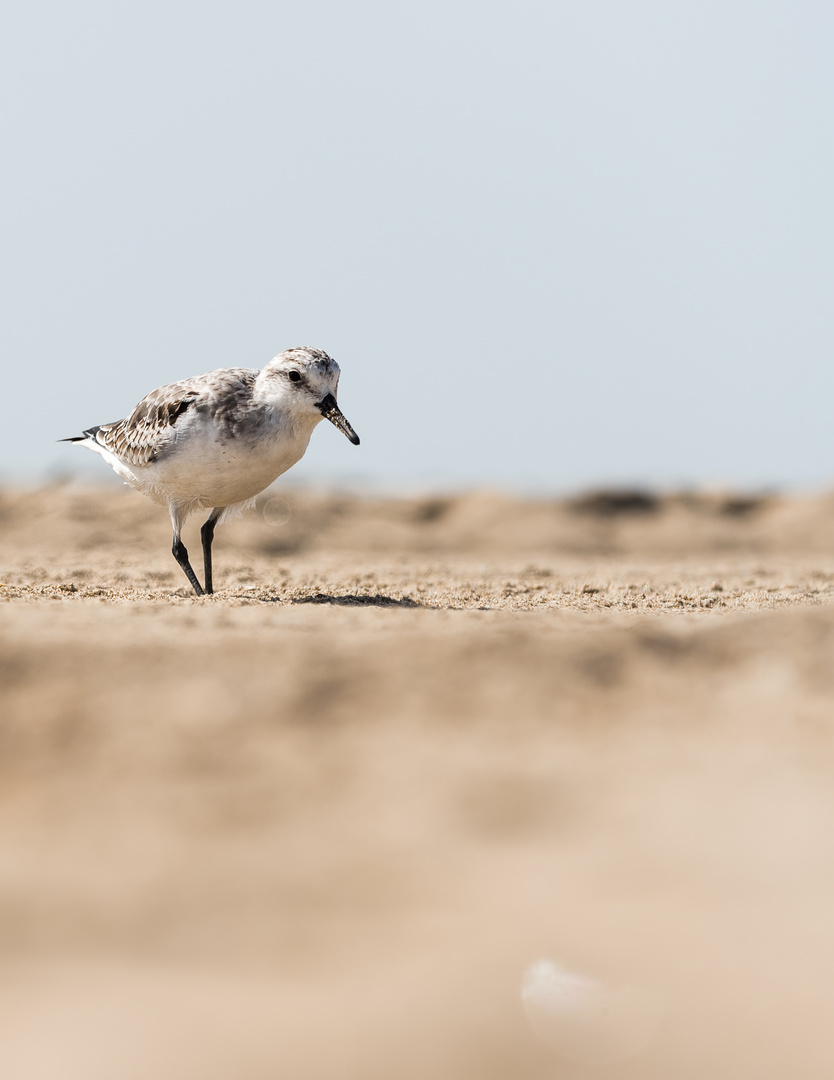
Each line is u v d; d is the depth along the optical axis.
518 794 8.35
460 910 6.76
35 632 10.99
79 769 8.84
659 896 6.89
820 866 7.24
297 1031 5.50
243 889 7.05
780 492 41.19
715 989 5.84
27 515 33.31
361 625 11.75
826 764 8.81
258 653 10.52
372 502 37.53
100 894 6.99
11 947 6.39
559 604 17.75
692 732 9.52
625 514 38.56
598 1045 5.35
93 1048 5.37
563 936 6.39
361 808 8.18
